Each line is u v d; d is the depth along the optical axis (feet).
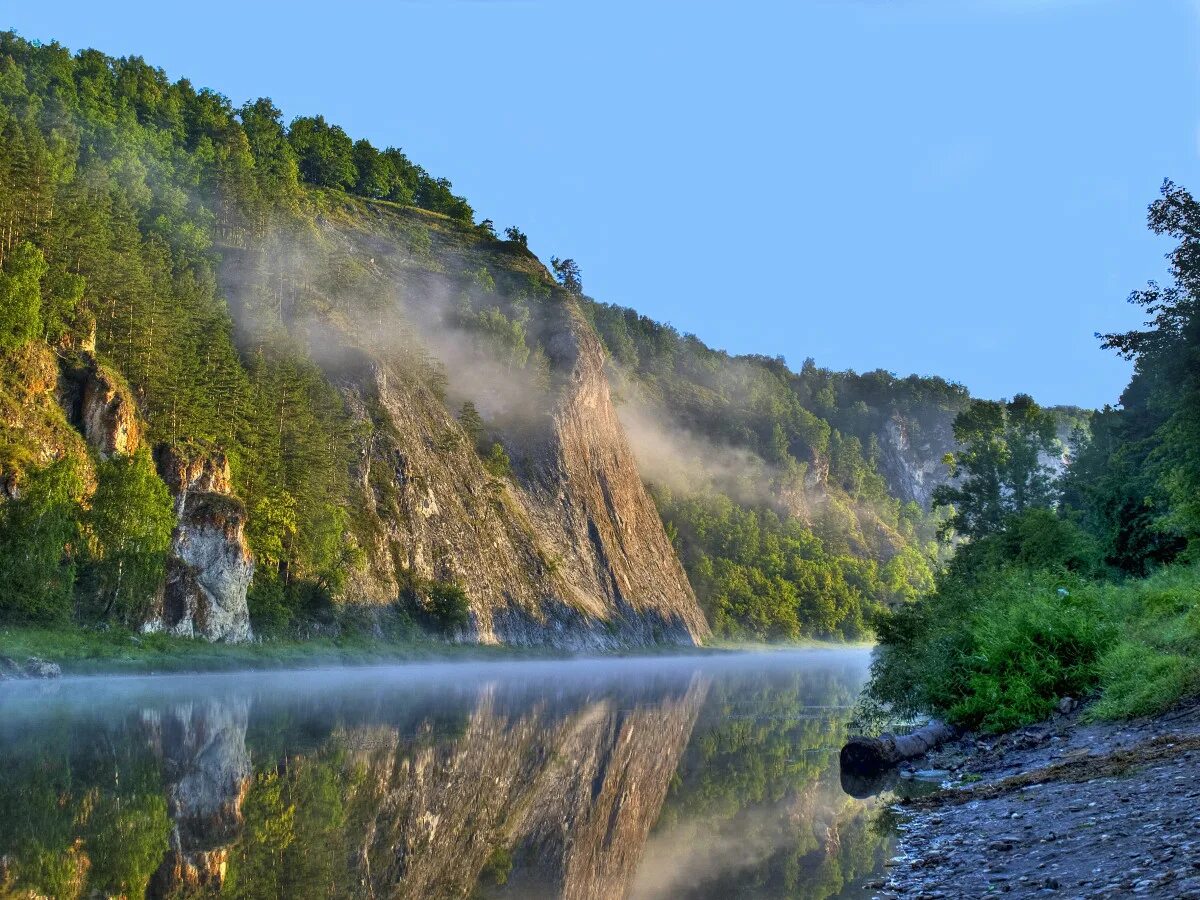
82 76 613.11
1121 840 38.75
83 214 323.98
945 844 48.11
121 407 287.07
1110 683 81.46
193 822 52.54
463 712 134.31
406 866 46.34
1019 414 310.86
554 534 549.54
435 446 479.00
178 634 268.41
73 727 97.25
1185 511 128.36
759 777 79.77
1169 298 133.08
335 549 361.51
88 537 251.60
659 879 46.01
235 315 426.92
